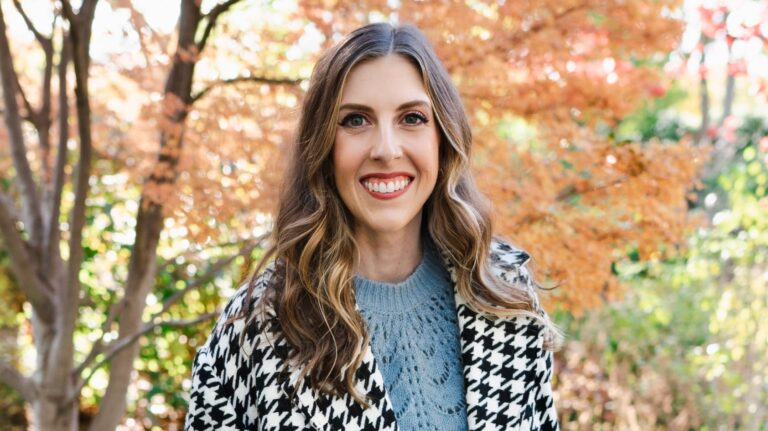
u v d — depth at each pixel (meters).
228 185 2.56
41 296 2.97
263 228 2.79
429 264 1.54
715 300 4.70
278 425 1.37
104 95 3.21
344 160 1.36
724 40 4.20
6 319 5.02
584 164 2.64
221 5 2.60
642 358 4.79
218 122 2.61
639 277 5.35
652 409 4.59
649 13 2.59
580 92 2.62
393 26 1.42
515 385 1.49
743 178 4.89
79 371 2.98
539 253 2.54
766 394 4.33
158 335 4.56
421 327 1.50
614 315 4.79
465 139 1.50
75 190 2.78
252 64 2.80
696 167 2.60
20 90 3.08
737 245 4.68
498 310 1.48
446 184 1.48
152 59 2.85
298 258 1.43
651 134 8.02
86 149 2.70
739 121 7.33
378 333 1.47
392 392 1.44
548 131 2.68
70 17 2.42
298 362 1.37
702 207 6.19
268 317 1.41
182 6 2.62
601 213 2.71
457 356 1.50
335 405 1.37
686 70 4.25
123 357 3.02
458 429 1.46
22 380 3.01
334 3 2.54
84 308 4.66
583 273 2.60
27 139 3.70
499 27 2.56
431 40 2.50
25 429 4.81
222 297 4.46
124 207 4.31
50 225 3.01
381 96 1.34
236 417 1.43
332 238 1.42
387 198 1.37
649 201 2.61
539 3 2.51
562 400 4.77
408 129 1.37
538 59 2.59
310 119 1.41
